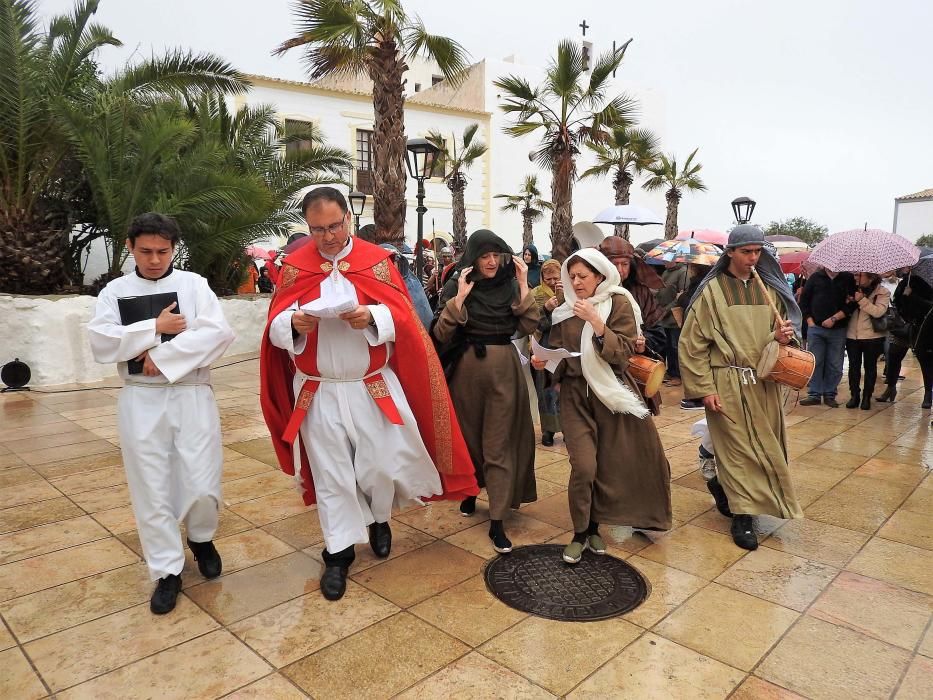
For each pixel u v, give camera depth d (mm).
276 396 3309
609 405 3355
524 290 3611
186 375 2910
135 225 2865
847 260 6051
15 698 2377
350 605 3012
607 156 22781
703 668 2535
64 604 3033
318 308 2859
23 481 4770
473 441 3752
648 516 3529
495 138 29453
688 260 7246
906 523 3953
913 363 11055
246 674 2510
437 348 3717
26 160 9227
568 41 15141
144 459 2846
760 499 3588
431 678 2479
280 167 13758
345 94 24609
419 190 8828
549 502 4340
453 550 3604
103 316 2832
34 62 8891
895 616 2906
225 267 12594
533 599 3059
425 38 10758
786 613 2930
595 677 2480
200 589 3164
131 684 2453
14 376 8375
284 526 3912
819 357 7312
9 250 8930
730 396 3639
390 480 3256
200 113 12930
